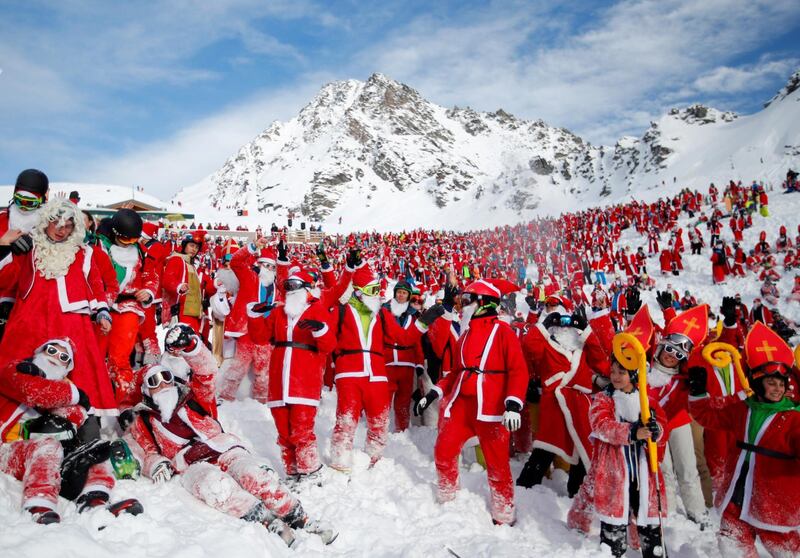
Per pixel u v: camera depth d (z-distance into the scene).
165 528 3.08
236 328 7.20
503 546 3.71
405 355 6.59
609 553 3.71
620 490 3.71
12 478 3.35
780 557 3.45
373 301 5.18
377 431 5.21
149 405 3.99
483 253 36.66
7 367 3.45
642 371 3.57
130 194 88.12
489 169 159.62
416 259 33.31
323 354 4.99
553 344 4.98
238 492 3.61
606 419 3.75
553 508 4.66
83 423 3.73
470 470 5.50
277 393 4.68
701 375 3.79
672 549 4.13
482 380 4.38
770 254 23.06
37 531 2.68
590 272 26.70
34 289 3.86
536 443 5.08
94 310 4.07
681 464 4.63
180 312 7.63
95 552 2.69
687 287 22.66
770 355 3.48
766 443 3.47
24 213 4.20
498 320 4.55
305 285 4.80
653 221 32.75
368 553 3.69
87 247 4.16
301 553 3.46
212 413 4.20
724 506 3.64
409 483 4.94
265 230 61.12
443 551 3.69
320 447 5.71
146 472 3.94
